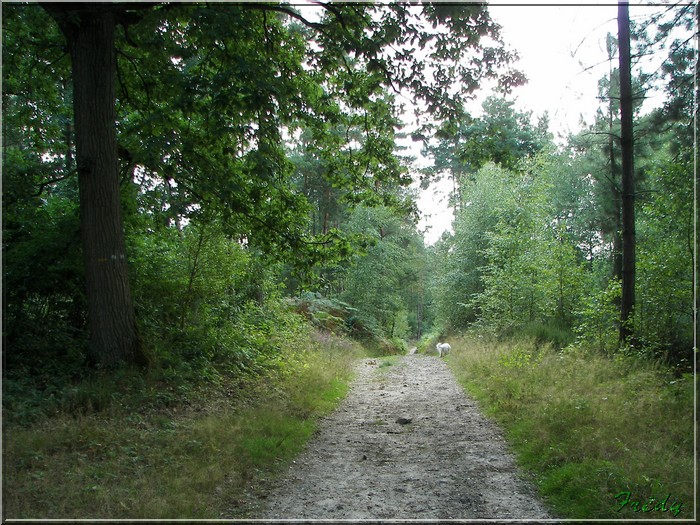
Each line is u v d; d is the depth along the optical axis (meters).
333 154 12.22
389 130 11.52
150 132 9.05
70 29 8.20
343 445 7.13
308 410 8.91
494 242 20.83
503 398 9.13
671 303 10.92
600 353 11.23
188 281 10.39
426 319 55.84
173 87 8.95
